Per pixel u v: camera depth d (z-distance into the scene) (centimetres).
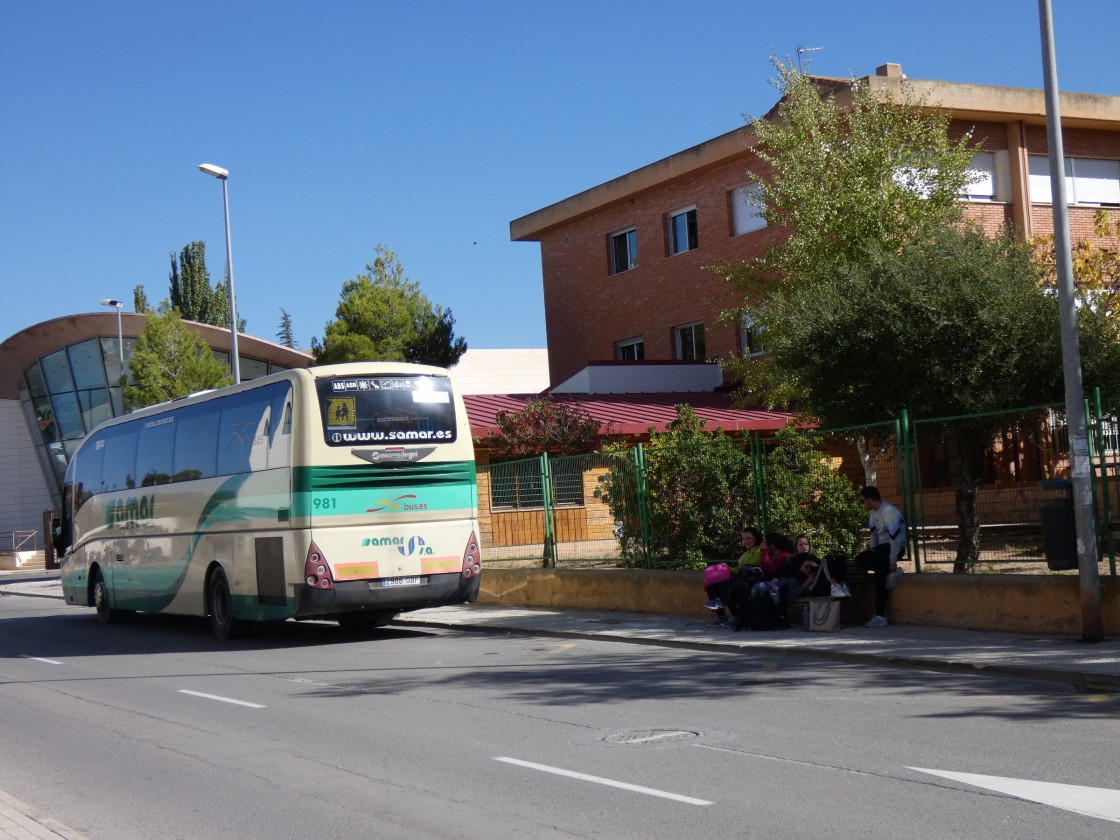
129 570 2183
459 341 4228
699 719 941
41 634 2144
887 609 1458
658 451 1819
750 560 1569
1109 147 3197
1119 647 1151
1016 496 1354
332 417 1659
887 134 2384
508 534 2141
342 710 1089
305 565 1622
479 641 1666
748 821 626
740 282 2684
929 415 1783
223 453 1842
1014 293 1773
